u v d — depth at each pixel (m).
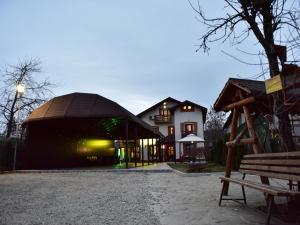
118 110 19.50
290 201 5.75
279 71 5.41
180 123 41.28
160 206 6.57
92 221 5.28
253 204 6.52
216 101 7.86
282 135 5.96
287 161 4.76
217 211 5.86
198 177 13.91
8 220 5.44
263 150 6.84
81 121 21.94
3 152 20.03
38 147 22.67
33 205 6.93
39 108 21.14
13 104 27.11
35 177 14.89
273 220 4.98
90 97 20.62
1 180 13.34
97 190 9.55
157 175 15.56
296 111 6.84
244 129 7.06
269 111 6.93
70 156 26.11
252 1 5.46
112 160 32.69
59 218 5.55
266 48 5.59
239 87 6.67
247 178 12.83
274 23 5.31
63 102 20.27
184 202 7.02
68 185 11.07
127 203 7.04
